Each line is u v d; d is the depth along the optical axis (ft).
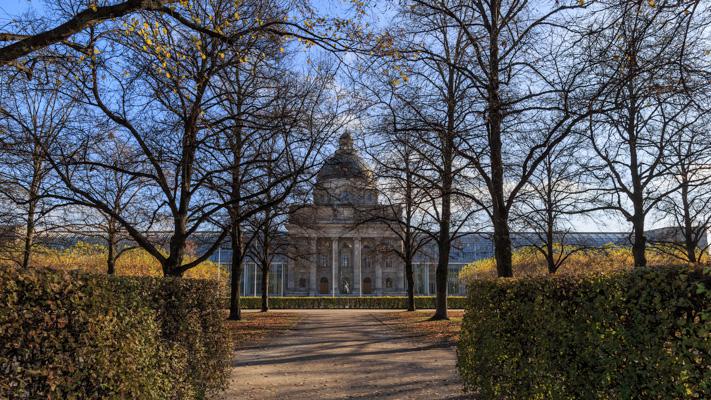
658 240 94.12
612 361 17.71
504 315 28.89
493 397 29.68
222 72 63.10
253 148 71.20
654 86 36.65
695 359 14.08
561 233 99.45
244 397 35.86
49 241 96.73
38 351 17.38
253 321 113.70
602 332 18.76
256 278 339.77
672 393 14.75
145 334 23.89
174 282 28.71
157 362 25.36
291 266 340.80
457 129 54.29
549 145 52.80
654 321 15.67
